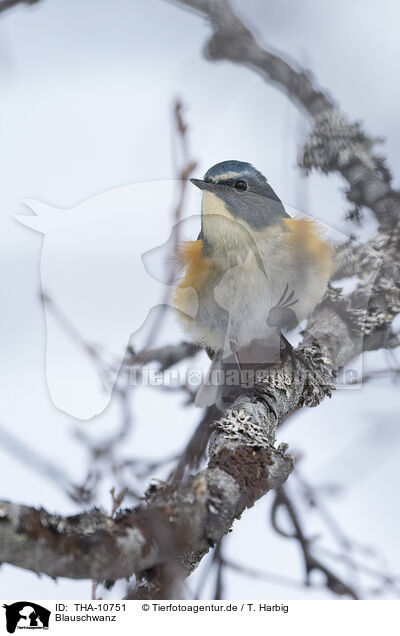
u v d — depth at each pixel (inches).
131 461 205.2
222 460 209.5
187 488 185.8
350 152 343.0
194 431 227.6
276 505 269.0
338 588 251.4
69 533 162.2
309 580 253.8
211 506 188.9
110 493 189.9
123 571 167.8
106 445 201.9
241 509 199.9
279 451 219.0
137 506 182.1
